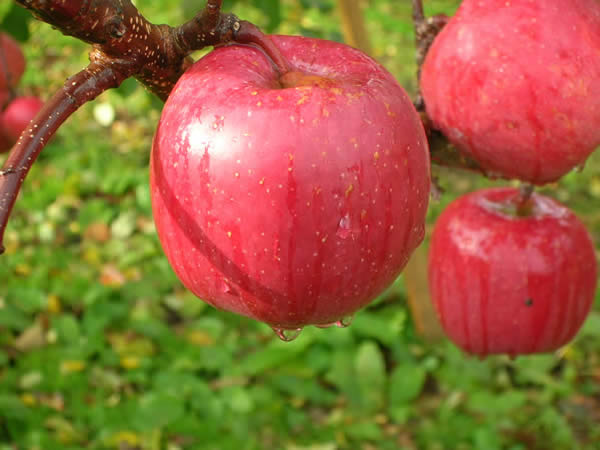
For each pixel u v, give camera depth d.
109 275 1.70
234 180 0.42
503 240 0.59
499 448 1.34
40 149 0.41
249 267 0.43
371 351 1.48
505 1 0.49
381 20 1.59
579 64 0.48
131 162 2.13
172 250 0.45
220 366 1.50
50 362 1.47
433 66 0.50
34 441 1.30
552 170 0.50
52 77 2.32
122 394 1.43
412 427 1.41
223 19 0.44
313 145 0.42
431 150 0.53
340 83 0.43
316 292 0.44
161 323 1.59
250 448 1.32
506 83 0.48
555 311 0.59
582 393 1.47
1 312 1.58
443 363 1.53
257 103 0.43
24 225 1.90
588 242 0.60
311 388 1.46
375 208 0.43
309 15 2.50
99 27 0.42
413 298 1.53
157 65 0.44
